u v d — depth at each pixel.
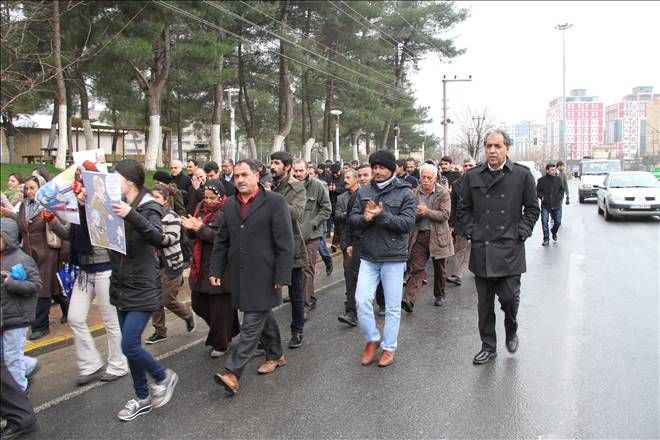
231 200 4.87
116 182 4.02
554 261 10.68
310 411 4.37
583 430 3.95
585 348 5.62
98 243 4.39
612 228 15.82
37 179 6.36
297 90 34.88
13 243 4.22
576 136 94.19
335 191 13.66
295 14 28.81
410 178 9.99
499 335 6.19
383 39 33.62
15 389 4.03
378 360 5.49
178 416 4.34
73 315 5.02
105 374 5.16
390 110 34.62
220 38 22.97
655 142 62.84
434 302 7.78
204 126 49.34
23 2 14.84
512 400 4.46
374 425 4.11
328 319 7.11
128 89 25.30
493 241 5.20
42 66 14.31
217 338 5.66
